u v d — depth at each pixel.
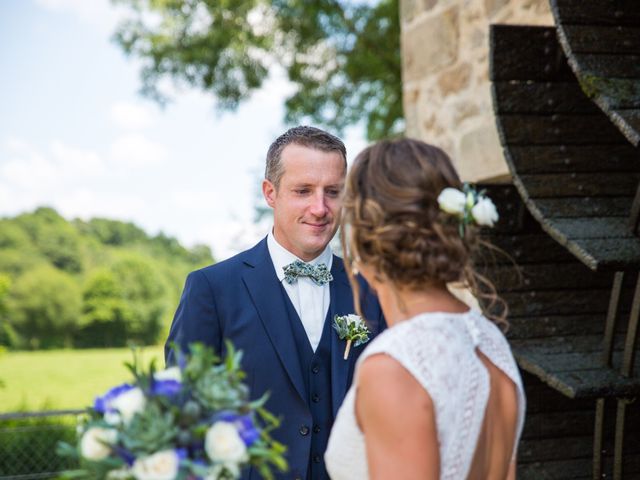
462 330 1.35
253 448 1.32
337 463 1.37
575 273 3.02
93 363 17.95
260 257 2.35
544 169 2.74
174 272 34.06
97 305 30.64
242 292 2.27
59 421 6.05
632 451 2.98
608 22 2.52
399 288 1.38
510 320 2.90
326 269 2.32
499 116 2.78
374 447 1.26
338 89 9.88
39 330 29.84
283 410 2.17
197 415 1.29
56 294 30.28
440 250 1.32
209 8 9.09
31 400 11.15
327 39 9.48
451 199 1.32
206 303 2.23
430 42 4.29
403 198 1.33
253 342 2.21
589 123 2.85
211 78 9.38
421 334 1.30
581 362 2.66
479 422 1.30
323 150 2.24
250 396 2.18
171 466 1.22
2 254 30.84
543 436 2.95
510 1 3.58
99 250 33.12
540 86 2.82
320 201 2.22
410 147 1.38
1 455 5.40
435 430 1.25
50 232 32.09
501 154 3.60
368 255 1.37
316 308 2.32
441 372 1.27
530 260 2.98
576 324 2.96
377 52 9.32
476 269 2.93
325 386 2.23
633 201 2.68
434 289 1.39
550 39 2.85
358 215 1.37
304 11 9.11
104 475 1.28
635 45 2.50
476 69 3.87
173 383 1.34
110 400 1.37
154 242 35.69
